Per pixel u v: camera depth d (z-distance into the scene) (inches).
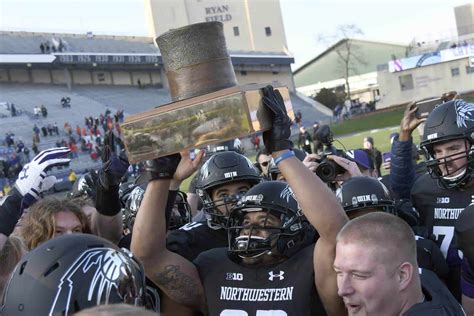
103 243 73.9
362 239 76.6
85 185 153.0
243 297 100.0
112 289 68.9
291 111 94.9
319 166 136.6
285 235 100.6
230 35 2103.8
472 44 1915.6
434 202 135.9
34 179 112.0
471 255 103.8
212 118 82.8
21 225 111.4
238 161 138.2
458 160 127.6
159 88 1893.5
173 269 103.1
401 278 77.2
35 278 68.3
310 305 97.3
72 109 1572.3
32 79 1695.4
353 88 2471.7
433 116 130.8
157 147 86.0
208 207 135.3
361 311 77.0
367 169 181.0
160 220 99.7
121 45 1904.5
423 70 1877.5
